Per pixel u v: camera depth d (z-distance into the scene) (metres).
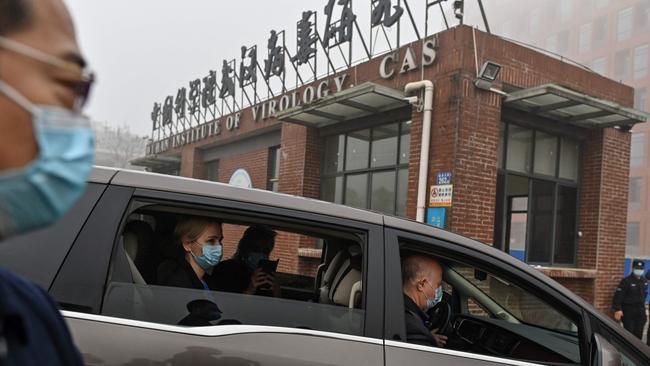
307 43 8.59
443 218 5.90
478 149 6.03
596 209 7.53
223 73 11.90
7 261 1.49
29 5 0.65
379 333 1.70
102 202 1.64
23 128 0.64
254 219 1.78
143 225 1.88
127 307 1.56
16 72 0.64
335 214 1.82
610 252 7.60
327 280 2.13
